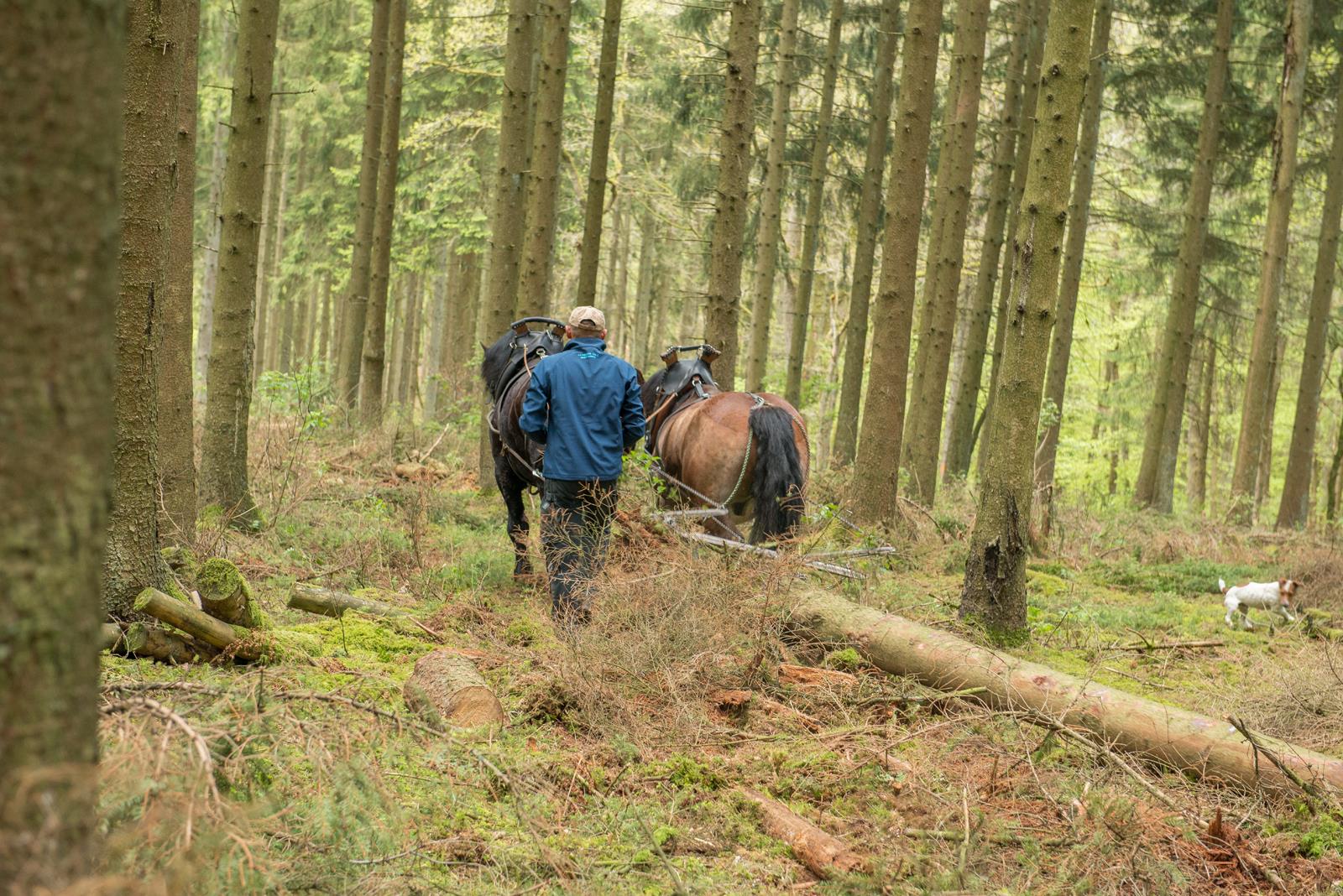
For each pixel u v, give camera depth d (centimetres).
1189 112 2052
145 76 495
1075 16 700
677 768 432
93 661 180
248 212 786
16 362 162
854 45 2162
